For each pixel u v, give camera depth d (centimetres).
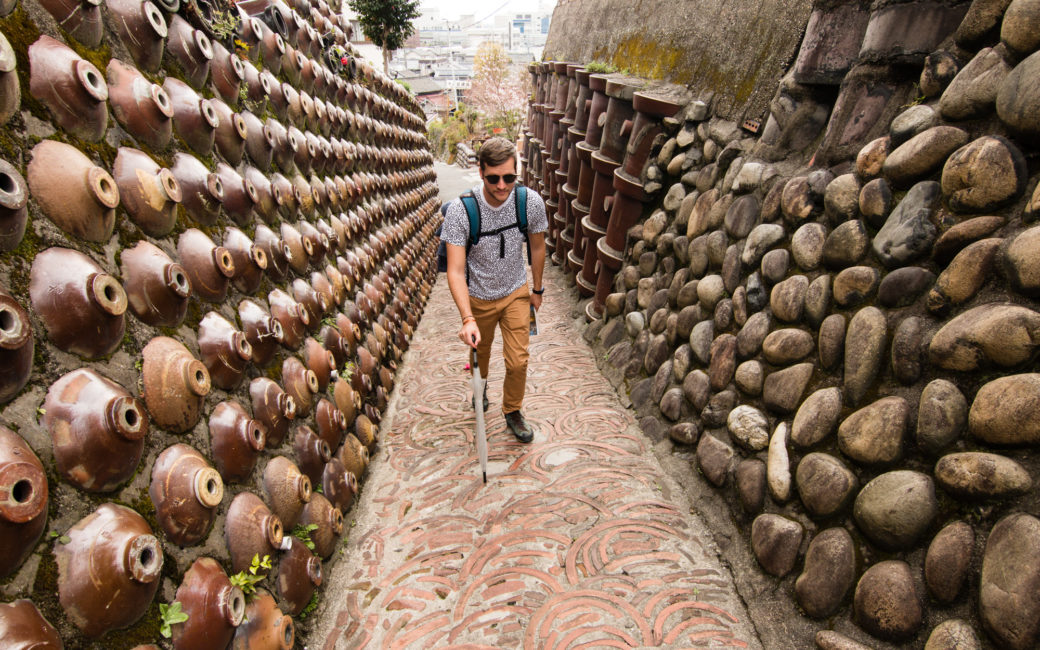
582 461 318
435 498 296
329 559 248
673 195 416
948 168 180
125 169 161
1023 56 167
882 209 207
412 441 362
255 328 218
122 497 135
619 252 505
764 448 241
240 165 250
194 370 164
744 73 363
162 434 154
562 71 796
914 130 201
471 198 292
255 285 229
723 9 405
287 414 223
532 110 1166
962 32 191
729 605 214
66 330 126
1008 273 157
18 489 106
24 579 107
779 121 297
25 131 130
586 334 539
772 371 248
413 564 249
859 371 199
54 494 117
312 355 276
